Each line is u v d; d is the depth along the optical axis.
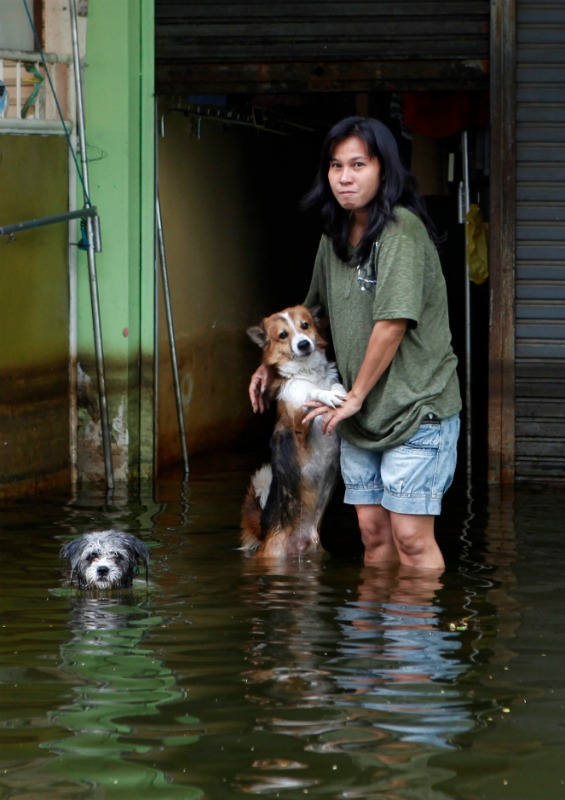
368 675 3.44
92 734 2.97
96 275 7.27
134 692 3.30
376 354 4.46
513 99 7.09
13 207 6.66
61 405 7.27
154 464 7.57
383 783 2.68
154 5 7.28
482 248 8.08
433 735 2.96
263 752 2.85
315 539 5.36
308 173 11.00
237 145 9.26
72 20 7.07
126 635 3.91
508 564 5.00
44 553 5.30
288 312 5.54
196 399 8.51
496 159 7.14
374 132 4.45
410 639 3.83
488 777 2.71
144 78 7.33
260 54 7.24
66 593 4.56
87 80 7.24
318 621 4.07
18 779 2.71
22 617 4.18
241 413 9.44
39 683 3.38
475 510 6.32
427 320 4.62
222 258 8.97
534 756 2.83
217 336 8.90
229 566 5.05
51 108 7.26
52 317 7.13
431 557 4.90
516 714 3.11
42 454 7.04
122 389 7.37
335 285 4.73
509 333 7.19
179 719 3.08
